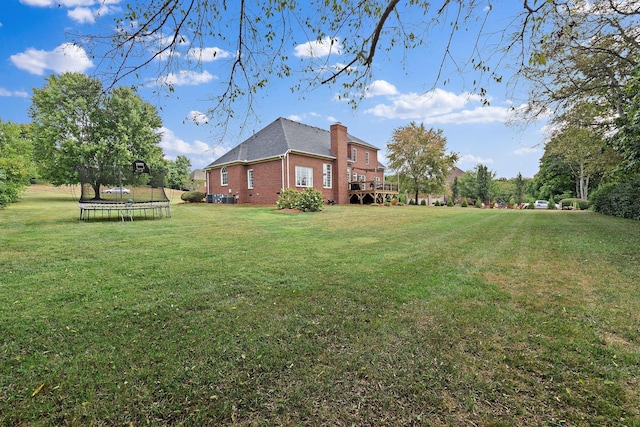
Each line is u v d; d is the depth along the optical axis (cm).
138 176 1068
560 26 382
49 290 334
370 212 1434
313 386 181
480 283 369
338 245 608
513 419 156
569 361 205
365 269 432
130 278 381
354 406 166
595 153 1166
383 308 294
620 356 210
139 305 297
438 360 207
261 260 480
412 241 661
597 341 231
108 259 471
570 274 407
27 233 671
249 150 2169
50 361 203
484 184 3784
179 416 158
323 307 296
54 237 631
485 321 265
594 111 911
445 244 627
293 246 594
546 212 1739
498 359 208
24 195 2370
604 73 781
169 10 325
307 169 1983
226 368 198
